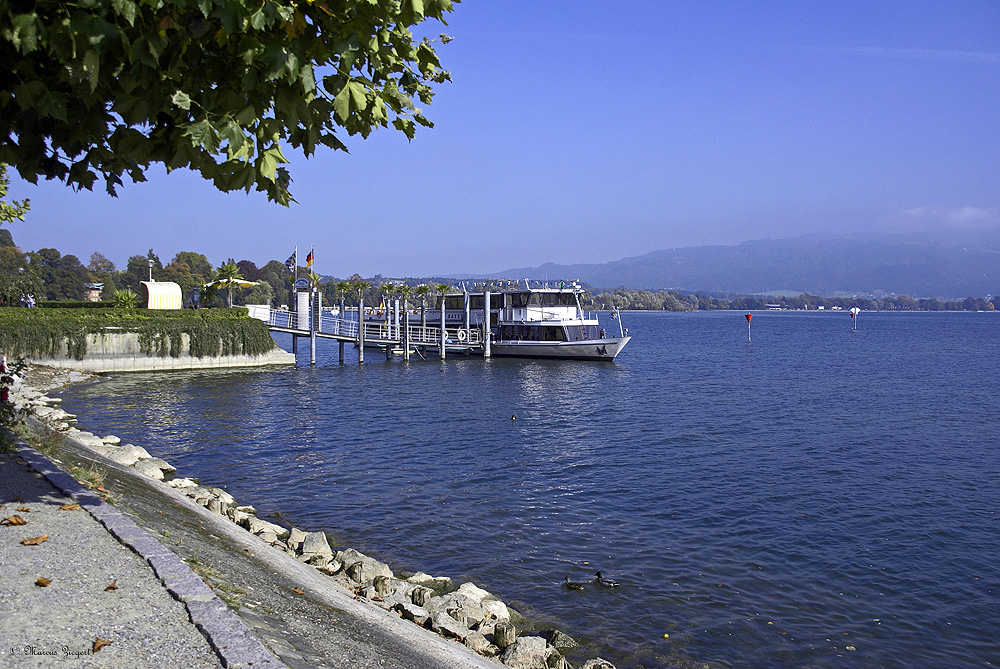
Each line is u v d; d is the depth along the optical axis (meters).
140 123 6.30
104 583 7.19
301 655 6.80
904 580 16.31
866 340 135.62
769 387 55.47
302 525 19.36
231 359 60.16
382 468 26.53
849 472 26.62
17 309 50.94
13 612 6.36
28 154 7.70
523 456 29.31
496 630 12.10
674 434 34.81
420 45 7.84
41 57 6.77
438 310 86.19
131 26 5.76
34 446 14.18
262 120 6.66
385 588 13.90
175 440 30.45
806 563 17.27
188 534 10.84
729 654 12.81
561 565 16.89
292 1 6.47
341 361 69.38
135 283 177.00
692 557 17.58
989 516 21.08
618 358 88.31
